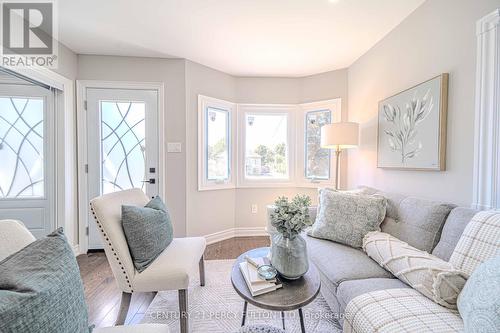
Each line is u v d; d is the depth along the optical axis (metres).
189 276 1.40
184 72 2.82
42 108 2.45
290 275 1.17
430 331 0.85
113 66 2.71
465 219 1.25
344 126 2.41
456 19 1.55
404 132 2.00
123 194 1.71
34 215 2.47
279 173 3.43
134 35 2.30
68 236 2.51
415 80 1.92
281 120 3.41
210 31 2.23
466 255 1.08
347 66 3.02
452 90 1.58
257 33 2.27
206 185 3.05
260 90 3.34
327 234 1.80
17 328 0.56
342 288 1.26
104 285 1.98
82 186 2.67
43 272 0.68
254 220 3.39
